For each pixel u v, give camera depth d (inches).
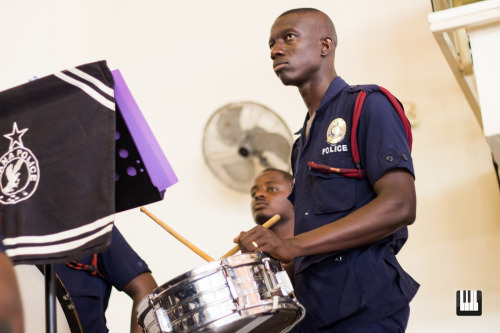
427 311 217.5
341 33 242.7
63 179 93.3
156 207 246.8
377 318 111.7
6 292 51.9
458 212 222.7
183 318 101.5
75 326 120.3
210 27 258.7
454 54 195.8
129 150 101.0
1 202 94.5
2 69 268.4
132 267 135.7
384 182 114.0
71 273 129.6
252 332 107.3
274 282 104.1
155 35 262.7
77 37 268.2
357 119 119.4
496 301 214.5
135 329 132.5
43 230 92.4
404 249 223.6
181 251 242.5
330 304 113.6
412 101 232.8
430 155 227.8
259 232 107.1
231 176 239.1
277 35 132.3
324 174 119.3
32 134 95.9
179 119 253.6
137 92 259.0
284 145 235.5
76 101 95.6
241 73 252.5
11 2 273.4
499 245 217.9
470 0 176.7
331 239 108.3
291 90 247.0
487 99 161.6
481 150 225.3
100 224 90.1
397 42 238.4
